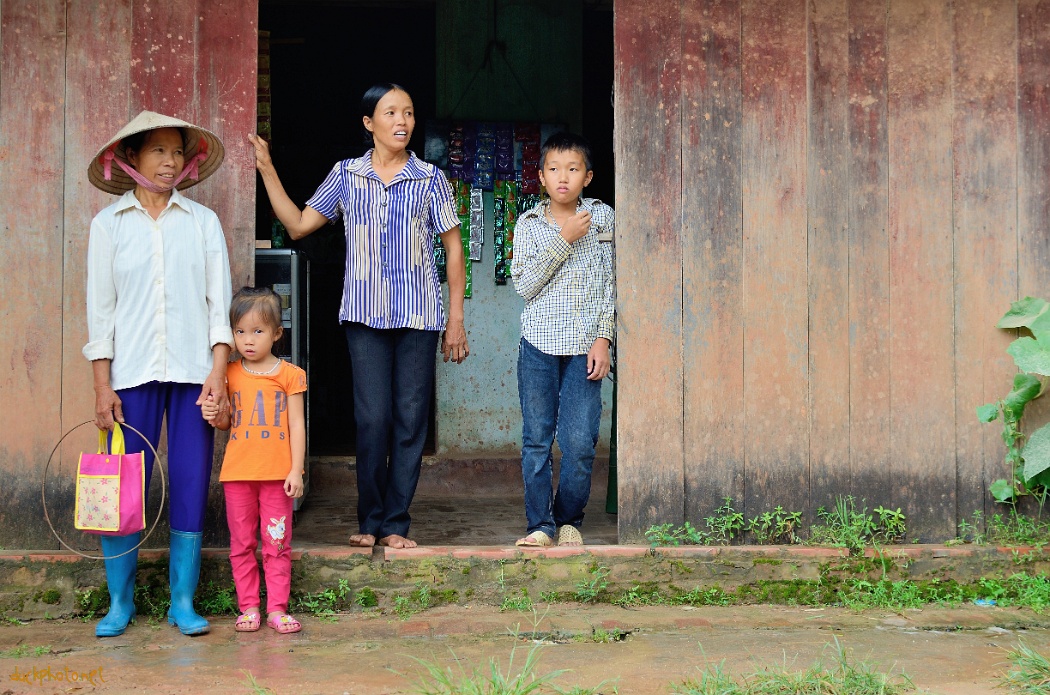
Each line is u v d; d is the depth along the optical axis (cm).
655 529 386
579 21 596
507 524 473
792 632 339
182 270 330
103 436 330
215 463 373
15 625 345
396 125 369
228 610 356
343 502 530
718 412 392
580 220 370
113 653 310
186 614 331
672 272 390
